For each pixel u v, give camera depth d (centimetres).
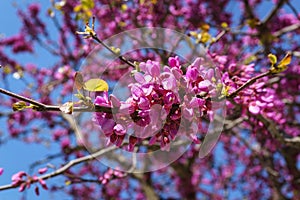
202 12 609
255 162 860
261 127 411
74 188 842
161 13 558
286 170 744
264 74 219
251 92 277
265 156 657
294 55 512
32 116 763
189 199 886
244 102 282
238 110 371
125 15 555
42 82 759
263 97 281
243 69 306
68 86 673
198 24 546
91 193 855
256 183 874
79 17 408
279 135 414
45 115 764
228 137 859
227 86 229
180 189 899
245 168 884
